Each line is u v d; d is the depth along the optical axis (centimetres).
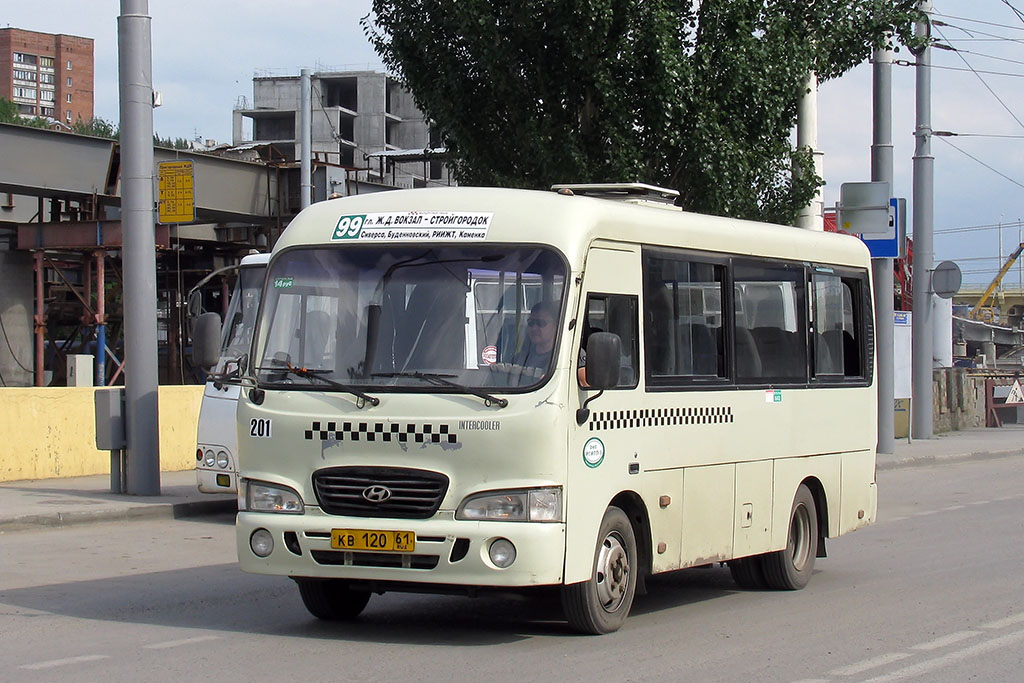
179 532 1452
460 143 1833
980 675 769
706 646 853
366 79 10938
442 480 804
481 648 834
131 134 1659
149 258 1675
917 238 2986
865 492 1244
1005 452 2789
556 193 920
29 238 3122
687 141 1762
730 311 1025
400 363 832
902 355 2834
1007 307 11156
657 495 920
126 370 1677
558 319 821
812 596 1093
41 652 814
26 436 1847
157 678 736
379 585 846
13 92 18325
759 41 1781
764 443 1063
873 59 2516
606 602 877
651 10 1723
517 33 1753
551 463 802
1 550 1305
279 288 886
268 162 3509
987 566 1268
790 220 1872
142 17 1667
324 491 828
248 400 864
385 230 873
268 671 758
